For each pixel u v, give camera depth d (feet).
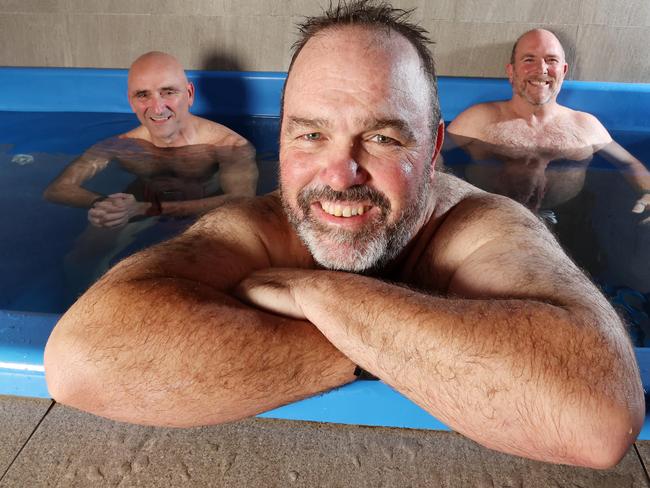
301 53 3.11
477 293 3.03
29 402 3.69
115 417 2.93
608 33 10.09
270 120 9.99
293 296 3.05
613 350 2.40
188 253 3.31
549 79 8.69
